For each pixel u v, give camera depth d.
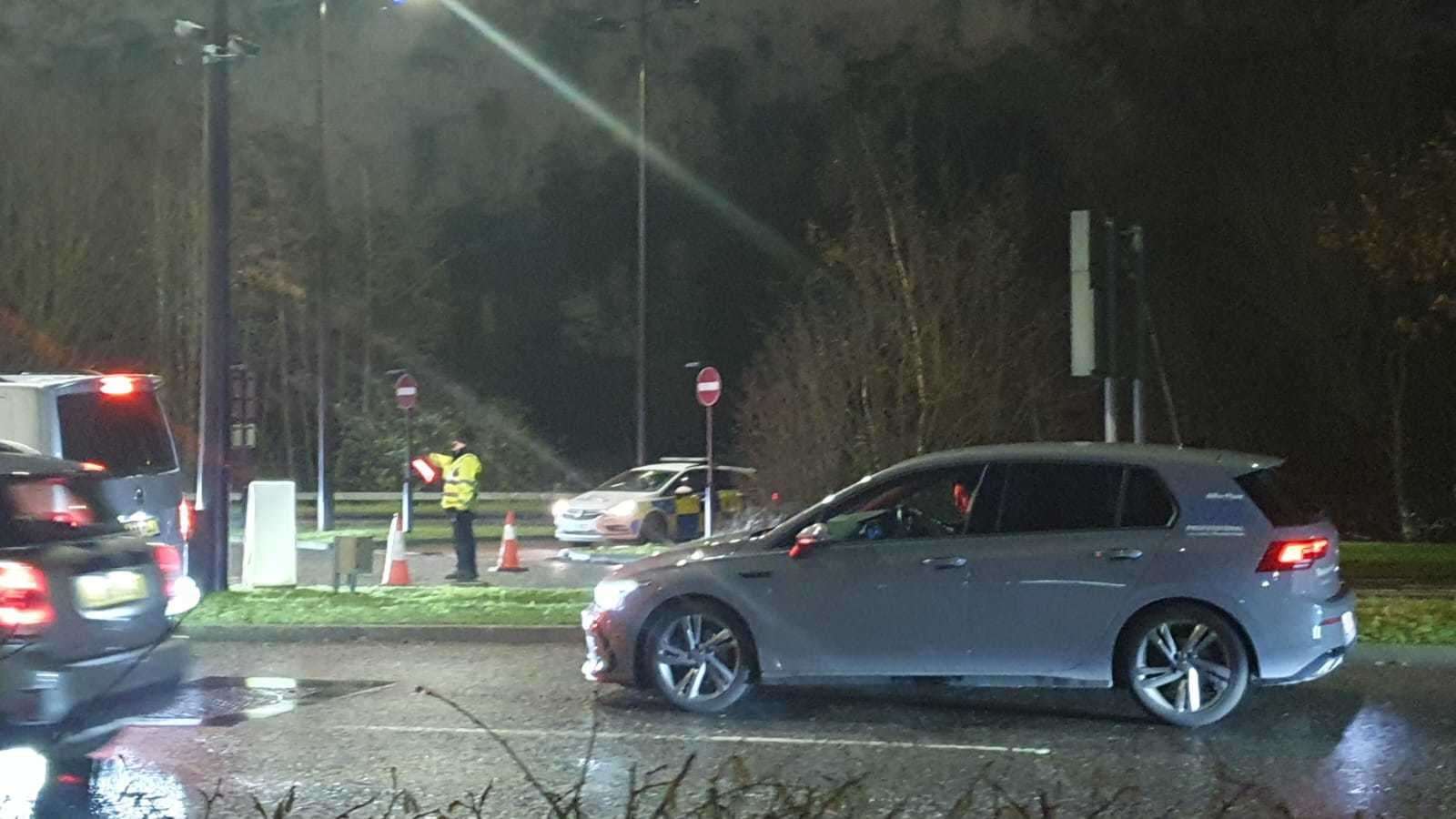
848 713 11.01
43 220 35.72
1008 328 25.33
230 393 17.72
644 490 27.62
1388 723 10.52
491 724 10.66
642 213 30.77
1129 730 10.35
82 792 8.83
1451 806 8.32
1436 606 15.24
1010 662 10.41
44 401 12.20
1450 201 21.39
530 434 49.06
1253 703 11.23
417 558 24.83
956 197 28.88
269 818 7.86
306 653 14.03
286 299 43.69
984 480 10.68
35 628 8.08
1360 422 34.16
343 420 44.81
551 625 14.72
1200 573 10.14
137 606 8.82
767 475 25.92
